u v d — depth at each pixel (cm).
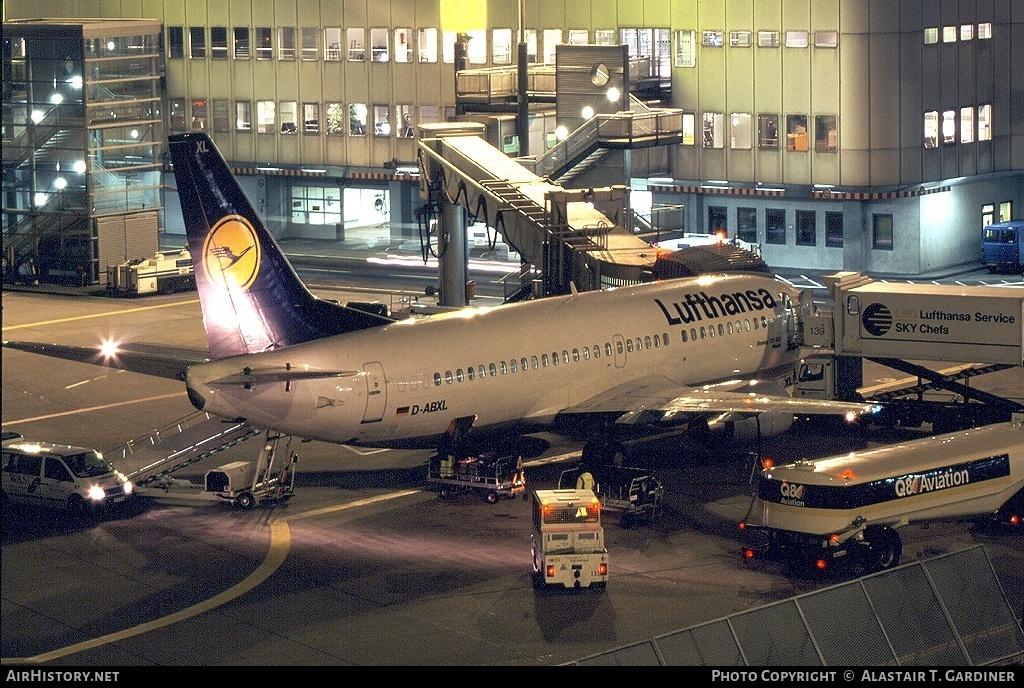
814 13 10656
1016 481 5456
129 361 5844
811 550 5025
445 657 4381
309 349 5725
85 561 5319
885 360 7062
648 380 6625
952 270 11031
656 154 11488
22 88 11188
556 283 7994
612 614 4731
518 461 6084
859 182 10725
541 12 11856
